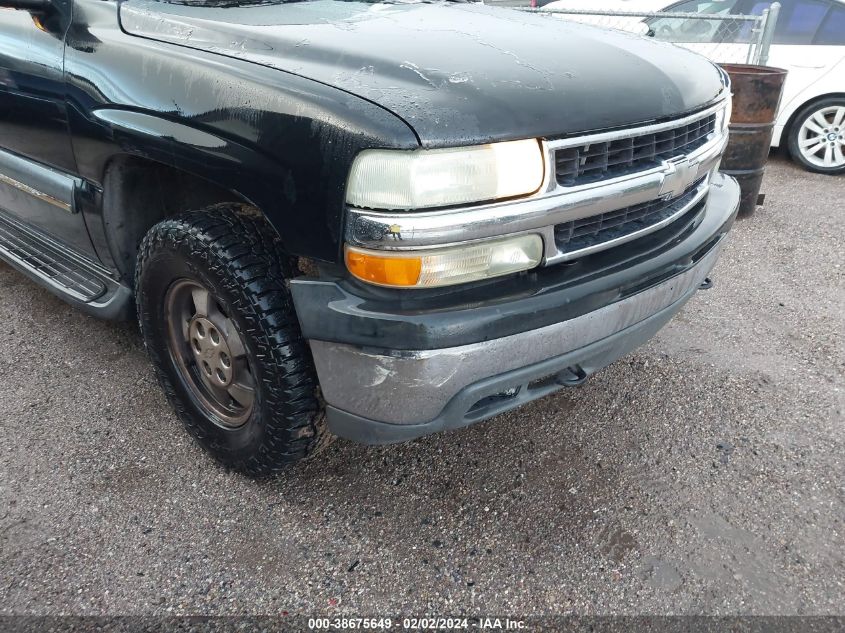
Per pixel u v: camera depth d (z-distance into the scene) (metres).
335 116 1.59
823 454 2.43
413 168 1.51
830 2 5.61
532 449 2.47
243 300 1.85
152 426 2.57
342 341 1.67
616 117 1.80
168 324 2.27
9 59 2.48
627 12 5.49
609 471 2.35
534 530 2.11
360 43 1.91
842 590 1.89
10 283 3.67
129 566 1.97
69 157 2.38
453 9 2.54
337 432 1.89
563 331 1.77
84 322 3.29
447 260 1.58
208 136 1.83
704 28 5.88
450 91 1.64
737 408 2.69
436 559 2.01
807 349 3.11
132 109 2.04
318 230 1.65
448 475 2.34
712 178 2.67
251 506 2.20
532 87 1.74
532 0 6.37
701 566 1.97
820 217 4.86
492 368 1.69
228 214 1.98
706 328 3.30
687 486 2.28
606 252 1.93
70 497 2.22
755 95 4.38
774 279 3.85
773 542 2.05
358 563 1.99
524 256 1.69
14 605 1.83
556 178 1.69
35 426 2.55
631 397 2.76
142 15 2.24
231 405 2.26
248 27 2.07
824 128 5.88
